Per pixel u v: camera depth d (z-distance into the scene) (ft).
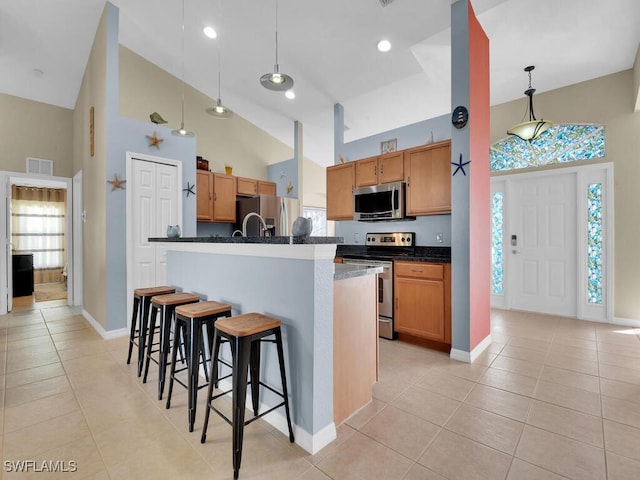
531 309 14.16
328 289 5.26
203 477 4.46
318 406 5.09
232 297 6.70
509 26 9.39
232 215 16.51
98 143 11.45
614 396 6.65
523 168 14.12
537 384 7.23
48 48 12.34
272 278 5.74
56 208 22.58
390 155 11.70
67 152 15.67
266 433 5.51
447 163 10.14
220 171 17.63
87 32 12.01
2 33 11.32
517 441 5.22
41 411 6.13
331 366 5.31
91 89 12.59
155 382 7.41
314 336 5.03
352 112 15.26
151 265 11.65
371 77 12.52
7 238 14.15
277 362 5.67
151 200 11.72
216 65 13.87
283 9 9.66
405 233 12.09
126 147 11.03
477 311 9.06
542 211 13.87
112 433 5.45
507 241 14.66
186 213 12.74
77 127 14.98
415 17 9.27
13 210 20.92
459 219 8.67
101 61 11.13
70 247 15.67
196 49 12.96
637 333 10.95
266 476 4.48
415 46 10.61
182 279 8.49
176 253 8.76
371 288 6.65
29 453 4.94
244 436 5.42
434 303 9.54
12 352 9.30
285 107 16.42
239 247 6.36
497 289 15.08
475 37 8.86
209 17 10.81
